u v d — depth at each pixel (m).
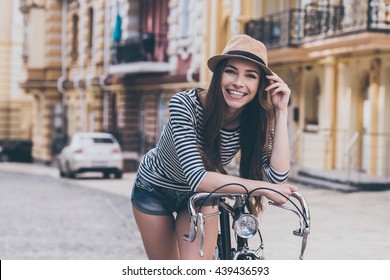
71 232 21.09
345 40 30.66
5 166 64.56
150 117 51.31
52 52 66.94
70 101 66.06
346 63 33.66
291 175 33.16
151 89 50.97
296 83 37.38
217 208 7.13
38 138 69.94
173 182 7.18
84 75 62.66
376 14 29.19
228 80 6.68
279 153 6.82
